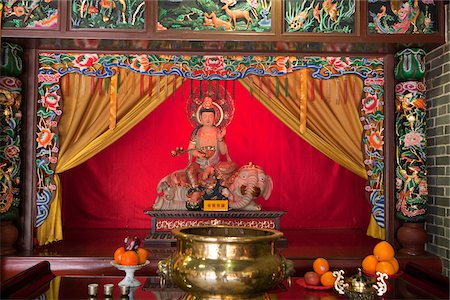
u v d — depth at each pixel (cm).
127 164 483
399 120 370
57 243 393
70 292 217
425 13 357
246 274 160
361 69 380
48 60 374
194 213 368
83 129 377
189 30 354
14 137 357
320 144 381
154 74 377
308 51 378
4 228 348
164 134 483
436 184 363
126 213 482
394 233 374
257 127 483
